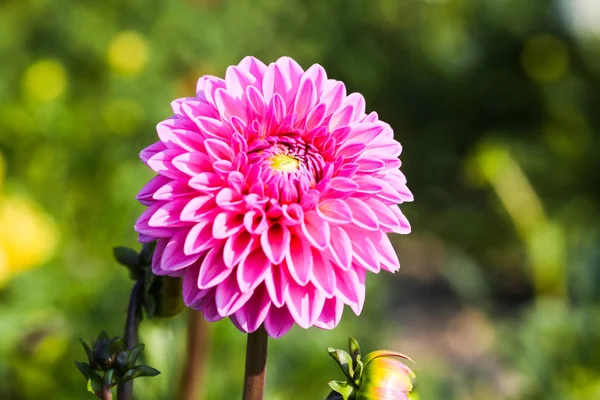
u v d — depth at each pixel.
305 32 8.11
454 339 5.63
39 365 2.93
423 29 9.21
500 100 8.88
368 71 8.65
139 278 1.70
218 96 1.51
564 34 8.62
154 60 5.73
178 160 1.41
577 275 4.28
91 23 6.13
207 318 1.40
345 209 1.42
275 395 2.86
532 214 5.47
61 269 3.85
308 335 3.38
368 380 1.56
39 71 5.06
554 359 3.61
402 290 6.49
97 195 4.84
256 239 1.44
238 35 6.90
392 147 1.58
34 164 4.81
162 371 2.30
